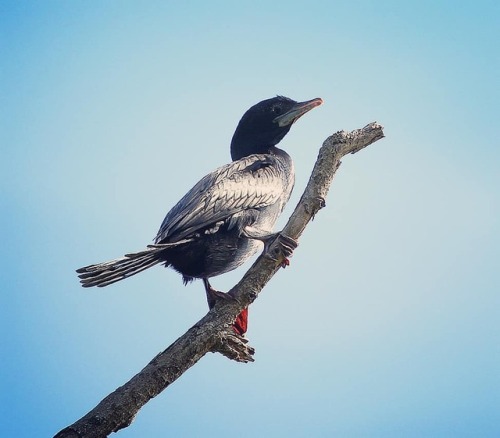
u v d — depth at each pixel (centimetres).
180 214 1183
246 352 1021
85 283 1077
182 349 983
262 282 1027
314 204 1026
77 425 926
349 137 1033
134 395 950
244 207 1231
